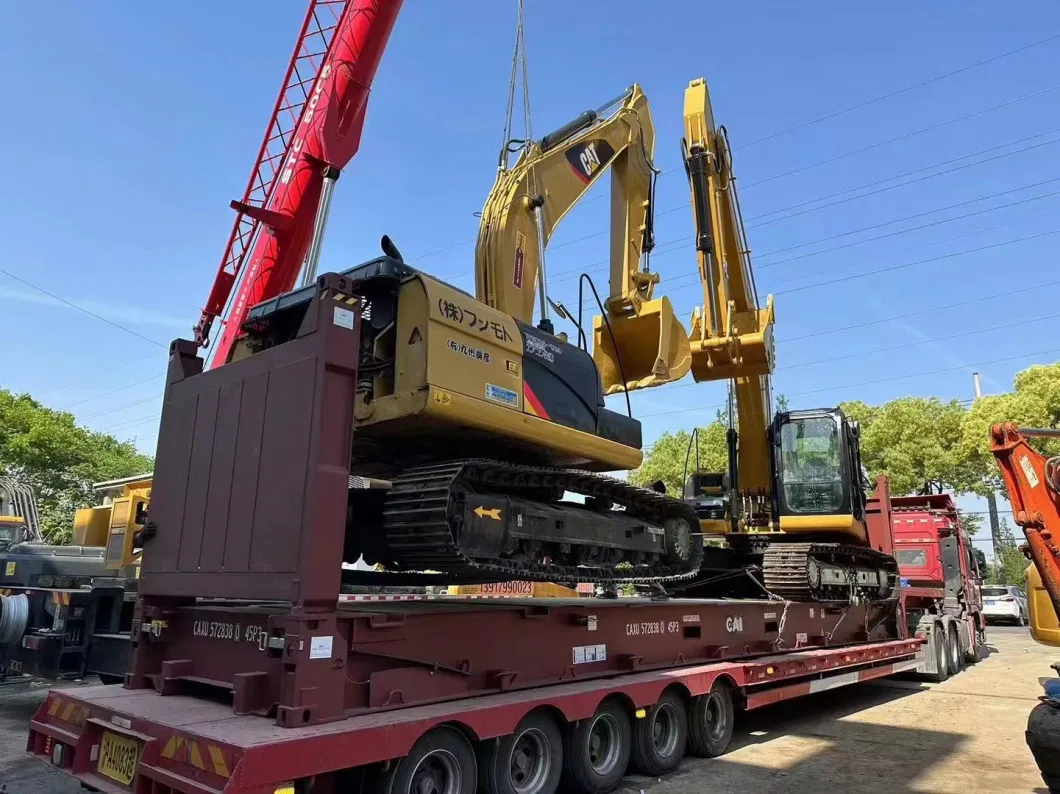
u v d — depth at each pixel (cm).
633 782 643
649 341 870
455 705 488
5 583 1007
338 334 444
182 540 526
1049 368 3025
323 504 421
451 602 609
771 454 1139
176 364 586
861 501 1167
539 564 579
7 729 795
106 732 460
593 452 641
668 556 763
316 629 414
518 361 577
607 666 657
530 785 536
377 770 432
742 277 1091
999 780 665
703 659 784
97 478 3123
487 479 551
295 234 1138
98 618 829
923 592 1418
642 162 922
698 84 1038
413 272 541
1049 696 590
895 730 887
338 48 1120
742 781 654
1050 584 589
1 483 1396
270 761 364
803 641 991
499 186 726
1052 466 595
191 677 510
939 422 3494
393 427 532
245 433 486
